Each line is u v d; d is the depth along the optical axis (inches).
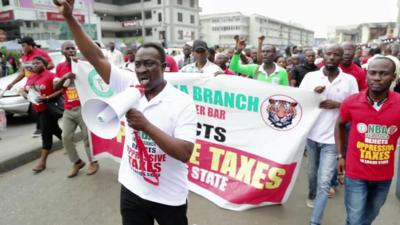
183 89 155.4
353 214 103.1
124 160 85.2
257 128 144.6
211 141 154.3
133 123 63.3
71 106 173.6
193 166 158.2
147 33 2217.0
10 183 172.6
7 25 1529.3
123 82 87.4
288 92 135.8
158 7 2117.4
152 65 71.5
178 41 2186.3
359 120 97.9
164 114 72.6
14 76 315.6
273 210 144.6
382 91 93.3
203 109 154.6
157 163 75.1
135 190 79.2
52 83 179.9
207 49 184.5
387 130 94.6
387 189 101.2
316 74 137.9
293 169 138.6
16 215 139.1
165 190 77.5
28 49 237.1
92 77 164.9
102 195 157.6
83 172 187.3
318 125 132.4
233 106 147.9
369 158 97.8
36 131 251.8
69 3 78.6
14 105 285.1
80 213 140.6
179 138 70.7
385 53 371.9
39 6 1524.4
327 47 132.0
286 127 138.7
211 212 141.3
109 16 2273.6
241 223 132.9
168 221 80.0
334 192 162.6
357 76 164.7
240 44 194.7
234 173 148.6
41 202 150.9
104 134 60.4
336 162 128.5
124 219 84.1
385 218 138.7
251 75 197.9
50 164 200.8
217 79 149.3
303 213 142.2
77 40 82.4
